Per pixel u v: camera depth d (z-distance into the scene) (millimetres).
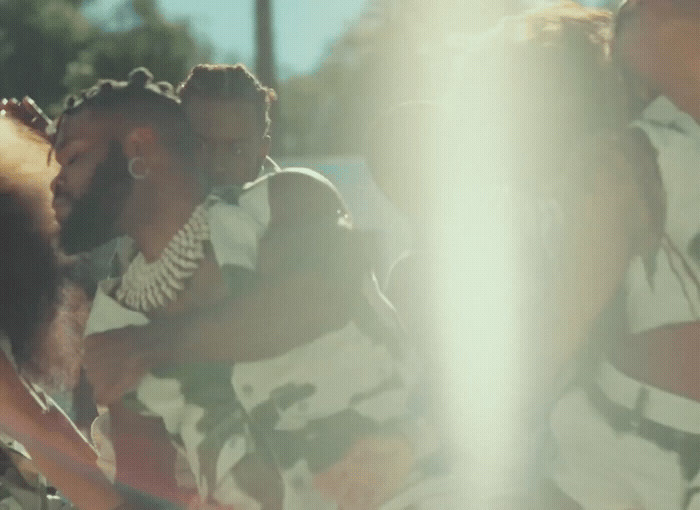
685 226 2709
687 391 2777
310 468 2684
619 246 2723
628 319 2822
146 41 41781
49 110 38594
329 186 2678
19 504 3074
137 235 2678
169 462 2799
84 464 2930
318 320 2615
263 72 22281
